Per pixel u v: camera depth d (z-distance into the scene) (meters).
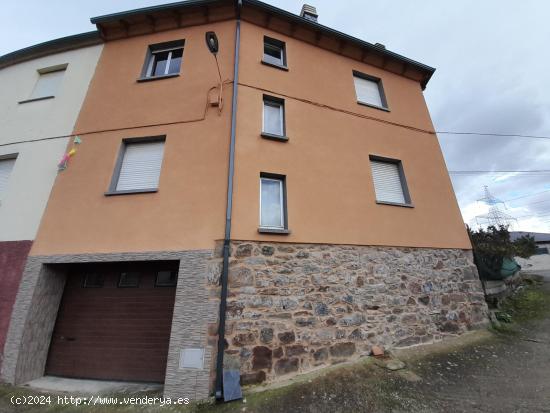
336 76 8.46
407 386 4.50
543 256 17.33
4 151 7.20
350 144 7.51
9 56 8.67
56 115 7.38
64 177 6.48
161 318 5.75
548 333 6.08
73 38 8.25
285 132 6.93
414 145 8.45
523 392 4.16
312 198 6.42
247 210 5.73
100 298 6.08
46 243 5.91
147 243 5.55
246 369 4.69
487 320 6.89
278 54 8.38
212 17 7.95
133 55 7.87
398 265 6.58
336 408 4.00
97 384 5.26
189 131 6.49
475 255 9.05
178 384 4.50
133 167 6.56
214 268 5.18
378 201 7.07
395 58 9.45
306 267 5.73
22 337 5.26
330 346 5.34
